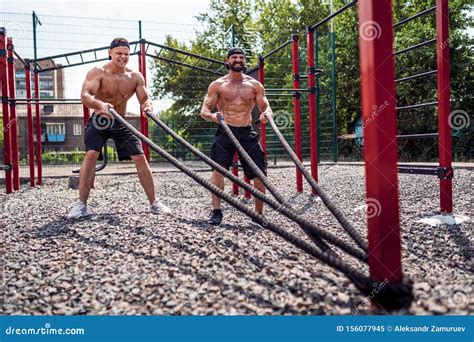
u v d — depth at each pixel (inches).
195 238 136.5
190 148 159.6
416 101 644.7
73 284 102.8
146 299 92.7
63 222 174.9
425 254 125.5
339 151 826.2
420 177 338.3
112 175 463.8
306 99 717.9
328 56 765.9
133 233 146.8
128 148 194.1
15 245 140.7
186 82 746.8
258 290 93.0
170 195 299.3
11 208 225.8
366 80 85.0
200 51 747.4
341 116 841.5
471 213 181.8
